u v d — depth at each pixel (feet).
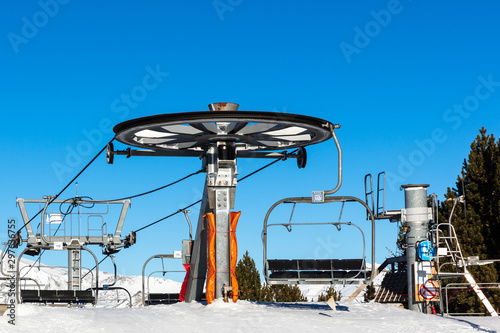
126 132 62.39
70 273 136.36
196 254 72.90
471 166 91.09
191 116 57.77
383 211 74.18
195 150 70.79
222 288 64.75
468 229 84.64
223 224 65.62
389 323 53.16
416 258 72.18
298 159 73.00
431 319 56.34
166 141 68.13
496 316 62.34
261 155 72.43
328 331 48.75
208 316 56.08
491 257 84.99
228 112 57.47
